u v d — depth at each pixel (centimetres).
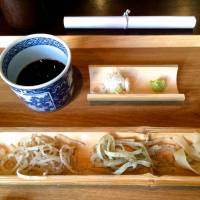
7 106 29
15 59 27
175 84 29
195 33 33
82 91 30
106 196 24
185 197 23
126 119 28
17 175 23
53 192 24
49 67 28
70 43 32
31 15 31
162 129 25
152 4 36
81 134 26
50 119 28
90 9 36
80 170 25
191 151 25
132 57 32
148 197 23
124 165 24
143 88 29
